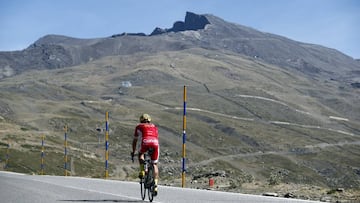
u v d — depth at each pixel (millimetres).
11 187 20609
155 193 14312
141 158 14633
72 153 172625
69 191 18609
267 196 16703
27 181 25281
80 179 28203
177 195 16812
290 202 14711
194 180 29859
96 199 15516
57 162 150375
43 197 16141
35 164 140125
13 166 131875
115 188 20234
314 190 20438
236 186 23141
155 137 14695
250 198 15836
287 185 22781
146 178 14766
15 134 180875
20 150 151875
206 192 18141
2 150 145750
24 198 15789
